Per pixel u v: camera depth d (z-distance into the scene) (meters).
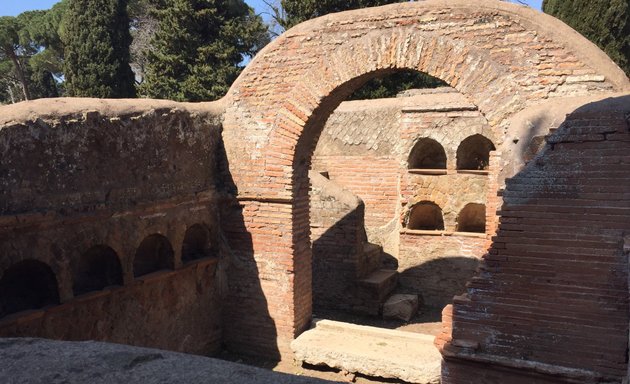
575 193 4.75
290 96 7.46
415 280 11.27
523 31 6.04
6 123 4.94
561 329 4.87
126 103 6.41
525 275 5.00
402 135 11.27
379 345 7.56
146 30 28.44
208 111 7.77
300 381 2.23
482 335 5.23
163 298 7.06
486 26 6.24
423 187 11.14
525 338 5.03
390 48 6.80
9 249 4.95
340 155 12.43
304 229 8.06
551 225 4.86
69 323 5.70
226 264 8.17
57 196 5.44
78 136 5.69
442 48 6.49
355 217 10.14
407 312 9.97
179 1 19.30
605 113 4.60
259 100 7.69
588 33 13.23
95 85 20.53
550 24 5.93
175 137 7.12
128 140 6.34
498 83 6.20
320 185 10.44
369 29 6.92
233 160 7.95
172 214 7.04
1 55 29.62
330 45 7.16
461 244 10.84
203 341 7.90
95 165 5.91
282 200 7.61
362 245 10.59
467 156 11.38
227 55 19.39
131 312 6.52
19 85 33.47
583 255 4.73
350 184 12.35
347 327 8.05
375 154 12.02
